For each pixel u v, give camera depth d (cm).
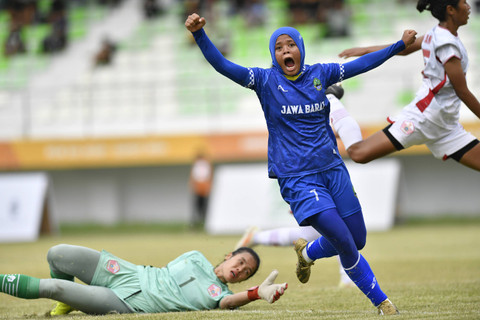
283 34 1570
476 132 5172
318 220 1512
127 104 6706
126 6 7669
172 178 6184
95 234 5491
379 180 5225
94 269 1683
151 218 6231
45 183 5534
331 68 1602
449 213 5706
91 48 7356
